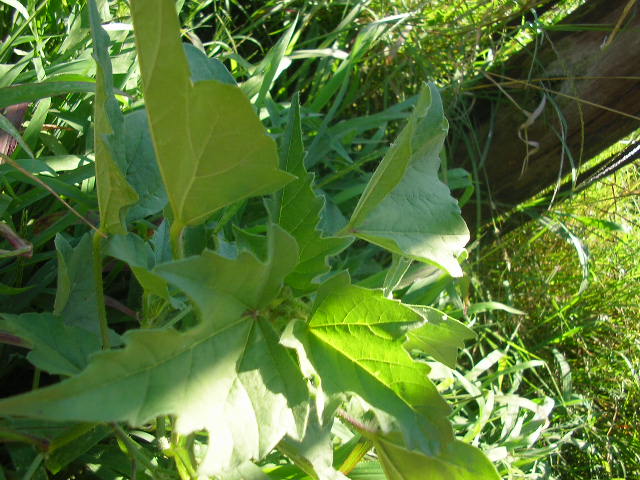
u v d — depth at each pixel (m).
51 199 0.43
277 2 0.71
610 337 0.76
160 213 0.45
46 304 0.38
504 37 0.74
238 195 0.18
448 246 0.25
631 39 0.62
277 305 0.20
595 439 0.67
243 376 0.18
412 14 0.72
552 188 0.78
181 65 0.15
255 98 0.59
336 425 0.39
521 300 0.78
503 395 0.56
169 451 0.23
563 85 0.68
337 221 0.57
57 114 0.44
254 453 0.17
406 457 0.23
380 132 0.68
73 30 0.49
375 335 0.19
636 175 0.87
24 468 0.26
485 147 0.71
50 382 0.35
